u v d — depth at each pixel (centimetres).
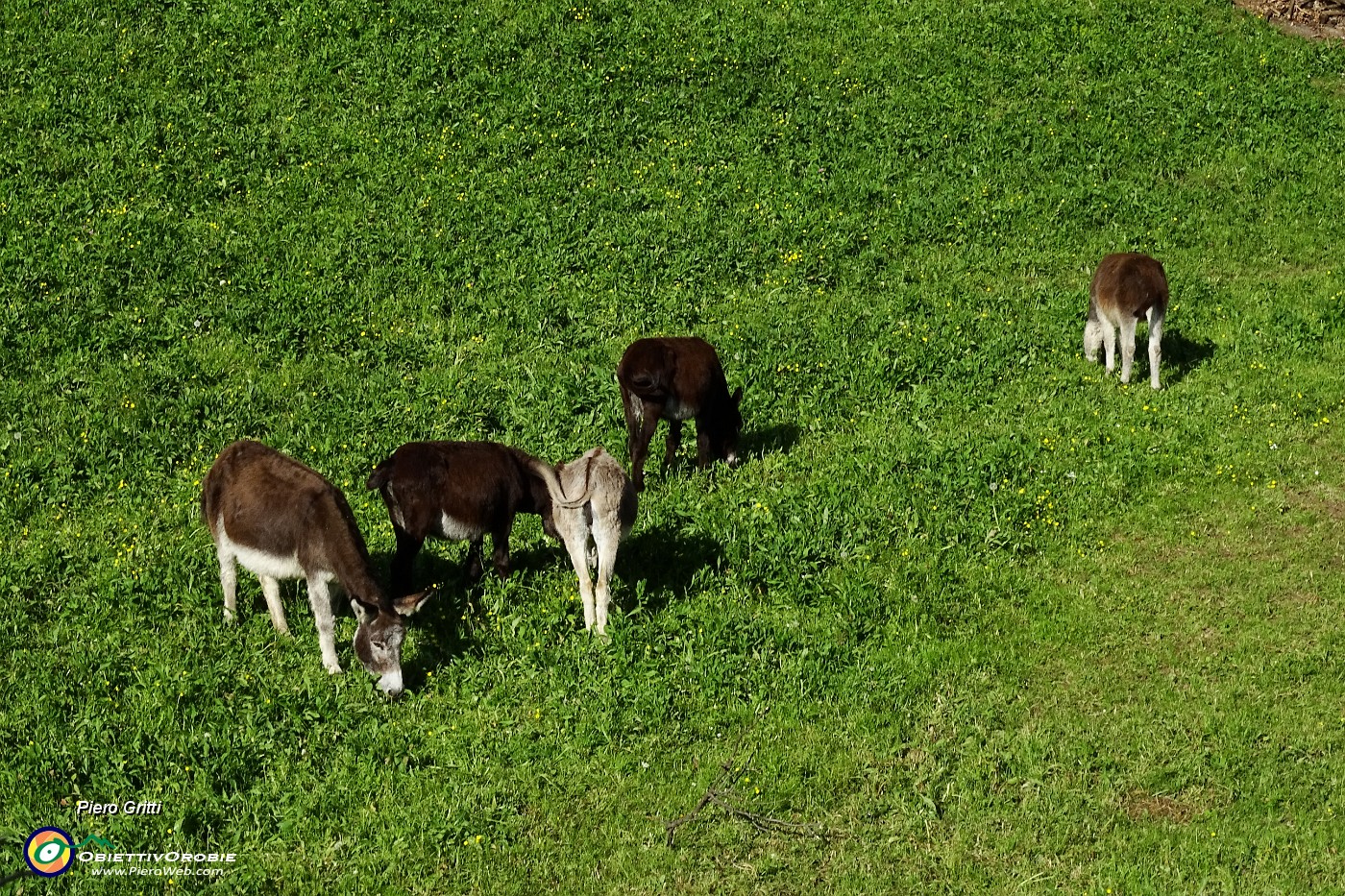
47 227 1709
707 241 1831
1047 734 978
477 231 1808
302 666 981
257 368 1484
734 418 1308
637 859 855
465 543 1137
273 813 853
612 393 1431
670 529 1191
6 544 1135
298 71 2133
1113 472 1328
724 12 2466
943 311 1722
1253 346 1662
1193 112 2336
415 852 838
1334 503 1316
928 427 1412
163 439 1302
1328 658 1074
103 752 873
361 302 1628
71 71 2053
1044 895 844
